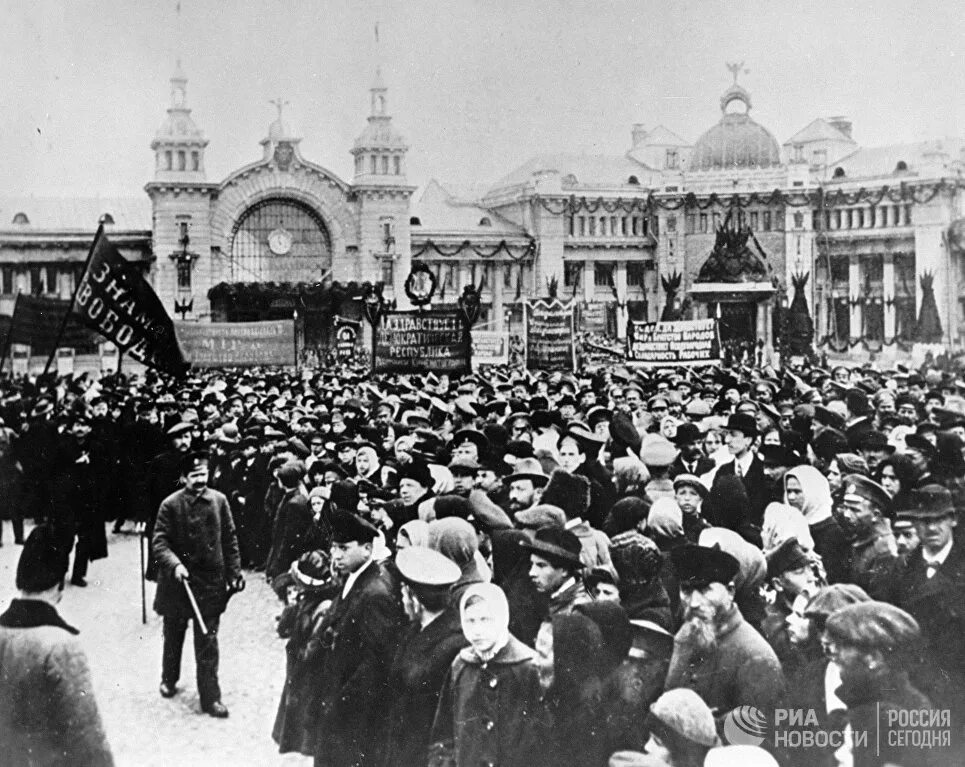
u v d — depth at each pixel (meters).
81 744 11.80
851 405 23.06
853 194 75.94
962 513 13.91
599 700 11.73
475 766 11.41
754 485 15.98
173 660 13.95
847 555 13.81
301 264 78.75
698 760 11.73
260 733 12.97
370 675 11.88
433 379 31.45
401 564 11.95
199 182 73.00
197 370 37.16
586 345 40.19
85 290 22.11
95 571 19.61
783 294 55.41
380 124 78.94
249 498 18.69
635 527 13.12
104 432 20.94
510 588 12.42
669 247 82.38
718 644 11.91
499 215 86.31
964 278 70.62
